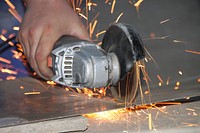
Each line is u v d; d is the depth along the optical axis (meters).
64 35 2.71
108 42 2.64
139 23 4.68
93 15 4.35
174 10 4.92
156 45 4.32
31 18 2.81
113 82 2.57
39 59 2.68
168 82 3.23
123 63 2.54
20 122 2.55
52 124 2.54
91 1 4.43
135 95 2.71
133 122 2.66
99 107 2.75
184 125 2.60
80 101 2.88
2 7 4.09
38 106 2.83
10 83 3.35
